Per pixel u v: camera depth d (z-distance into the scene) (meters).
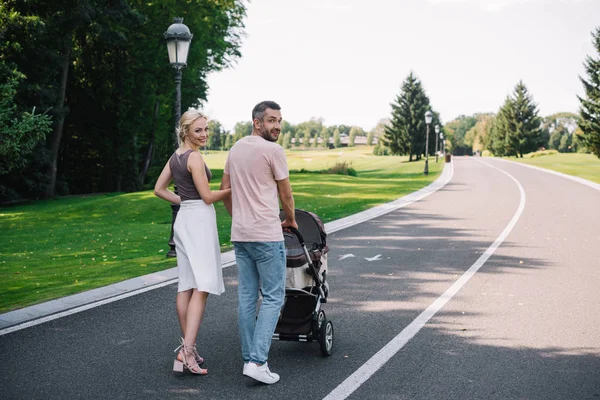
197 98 44.19
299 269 5.31
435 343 5.68
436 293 7.78
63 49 32.09
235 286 8.23
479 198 22.61
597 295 7.61
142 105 38.72
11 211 24.88
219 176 43.34
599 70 65.56
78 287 8.26
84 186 41.41
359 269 9.46
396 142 90.50
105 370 4.98
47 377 4.80
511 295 7.64
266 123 4.79
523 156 99.56
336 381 4.73
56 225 19.14
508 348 5.52
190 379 4.79
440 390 4.53
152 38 34.88
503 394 4.45
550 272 9.11
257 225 4.68
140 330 6.13
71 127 39.16
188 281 5.02
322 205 21.19
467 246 11.70
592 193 24.47
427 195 24.30
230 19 42.91
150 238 14.69
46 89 30.06
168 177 5.25
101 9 29.70
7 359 5.23
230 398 4.40
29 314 6.75
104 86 36.81
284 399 4.38
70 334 5.98
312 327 5.20
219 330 6.18
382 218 16.70
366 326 6.27
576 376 4.80
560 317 6.57
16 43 27.17
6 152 17.89
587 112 66.56
